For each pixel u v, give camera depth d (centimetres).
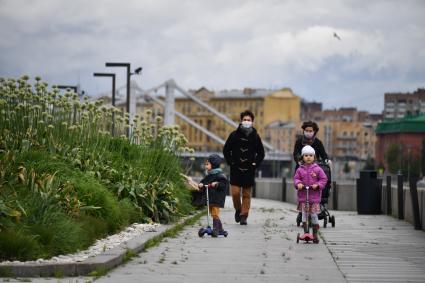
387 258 2025
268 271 1772
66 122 2842
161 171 2998
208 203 2517
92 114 3002
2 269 1609
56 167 2395
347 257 2034
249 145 3033
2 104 2647
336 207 4581
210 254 2058
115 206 2384
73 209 2117
